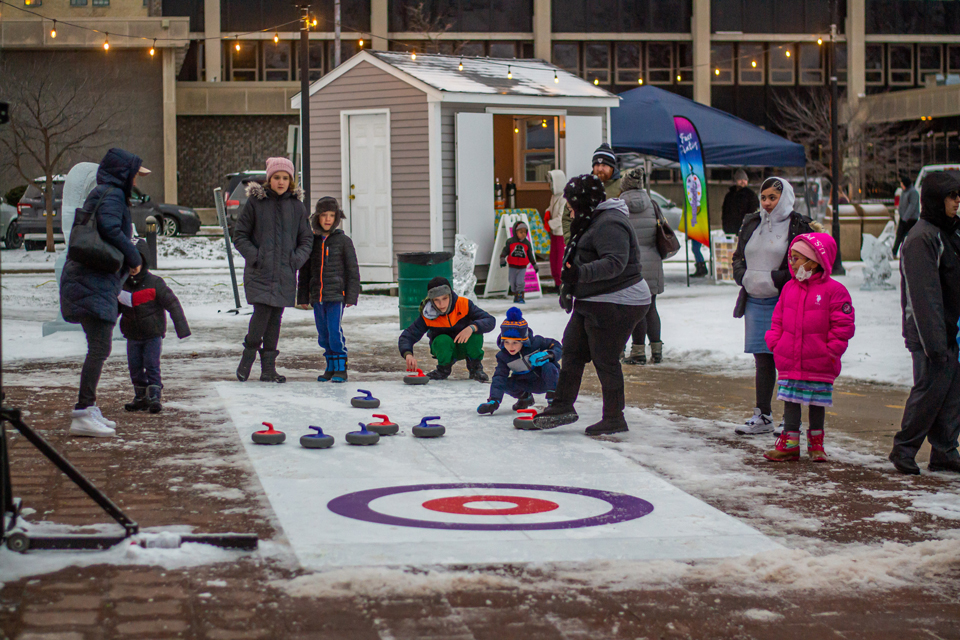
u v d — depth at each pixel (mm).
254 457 6094
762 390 7090
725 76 51250
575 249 6785
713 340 11656
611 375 6918
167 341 11922
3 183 35281
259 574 4031
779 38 50906
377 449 6383
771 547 4520
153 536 4273
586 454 6340
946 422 6047
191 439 6590
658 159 22859
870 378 9406
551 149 20734
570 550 4422
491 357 10766
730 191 19500
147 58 37062
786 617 3721
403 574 4016
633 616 3691
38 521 4668
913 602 3893
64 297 6465
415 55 18594
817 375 6191
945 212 5906
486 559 4277
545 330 12500
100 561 4137
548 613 3695
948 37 52656
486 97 17219
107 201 6379
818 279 6219
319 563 4172
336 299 9016
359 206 18016
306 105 17172
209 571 4051
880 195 48844
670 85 50781
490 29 48812
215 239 28500
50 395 8141
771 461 6277
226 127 42281
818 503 5316
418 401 8133
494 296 17109
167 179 37406
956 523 4965
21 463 5844
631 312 6816
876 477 5910
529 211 18547
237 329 13203
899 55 52781
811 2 51219
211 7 46594
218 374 9508
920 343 6012
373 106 17688
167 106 37188
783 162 20125
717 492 5516
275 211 8844
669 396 8578
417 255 12406
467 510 5020
